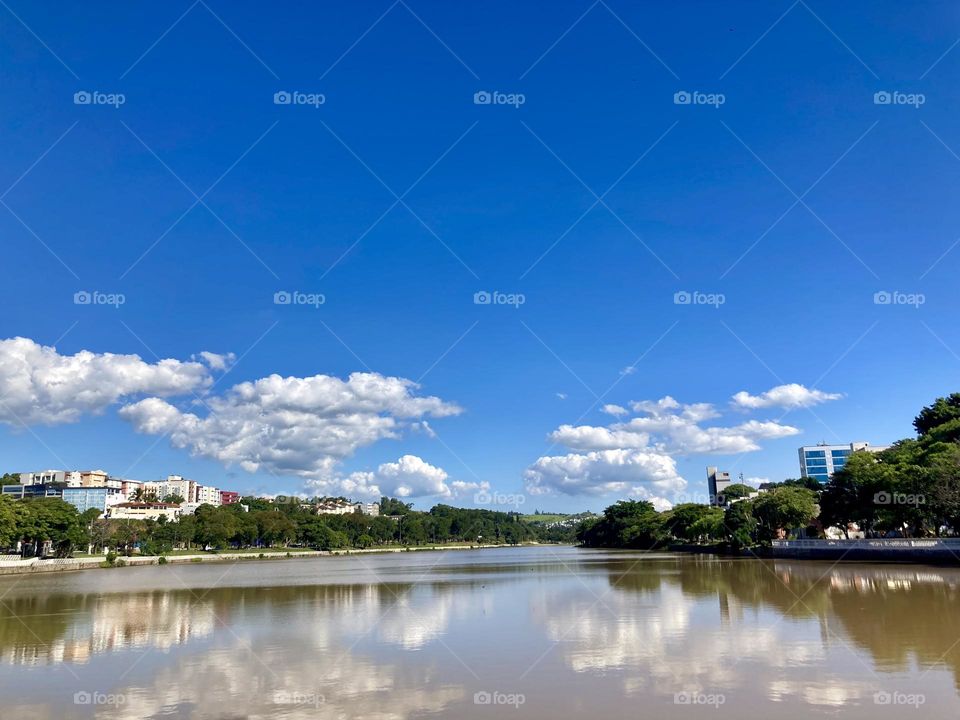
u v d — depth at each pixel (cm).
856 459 10931
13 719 2470
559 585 7312
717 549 15088
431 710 2470
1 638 4244
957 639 3372
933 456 9150
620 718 2312
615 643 3578
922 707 2336
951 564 7769
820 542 10069
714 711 2353
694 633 3806
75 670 3244
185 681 2980
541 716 2362
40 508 14712
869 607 4547
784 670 2870
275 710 2514
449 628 4288
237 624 4703
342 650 3612
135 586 8775
